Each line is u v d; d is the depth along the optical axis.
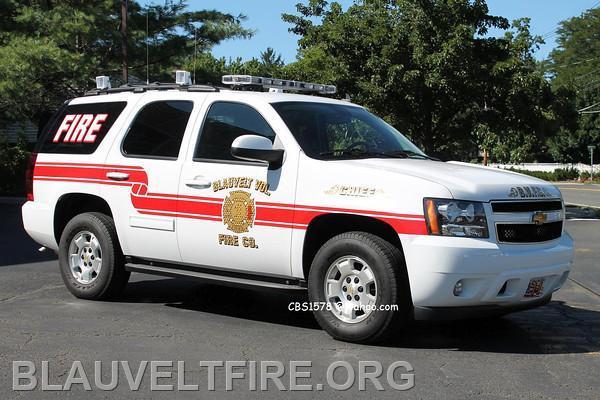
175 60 23.62
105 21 20.30
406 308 5.35
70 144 7.36
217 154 6.25
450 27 18.78
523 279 5.33
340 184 5.55
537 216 5.52
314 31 20.06
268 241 5.84
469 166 6.19
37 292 7.52
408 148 6.64
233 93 6.39
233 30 23.70
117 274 6.98
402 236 5.23
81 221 7.08
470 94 18.91
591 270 9.93
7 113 19.83
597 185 48.47
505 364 5.09
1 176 23.27
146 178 6.60
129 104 7.06
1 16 20.41
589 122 60.88
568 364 5.12
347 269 5.52
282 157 5.86
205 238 6.21
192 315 6.52
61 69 18.25
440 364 5.06
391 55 18.78
